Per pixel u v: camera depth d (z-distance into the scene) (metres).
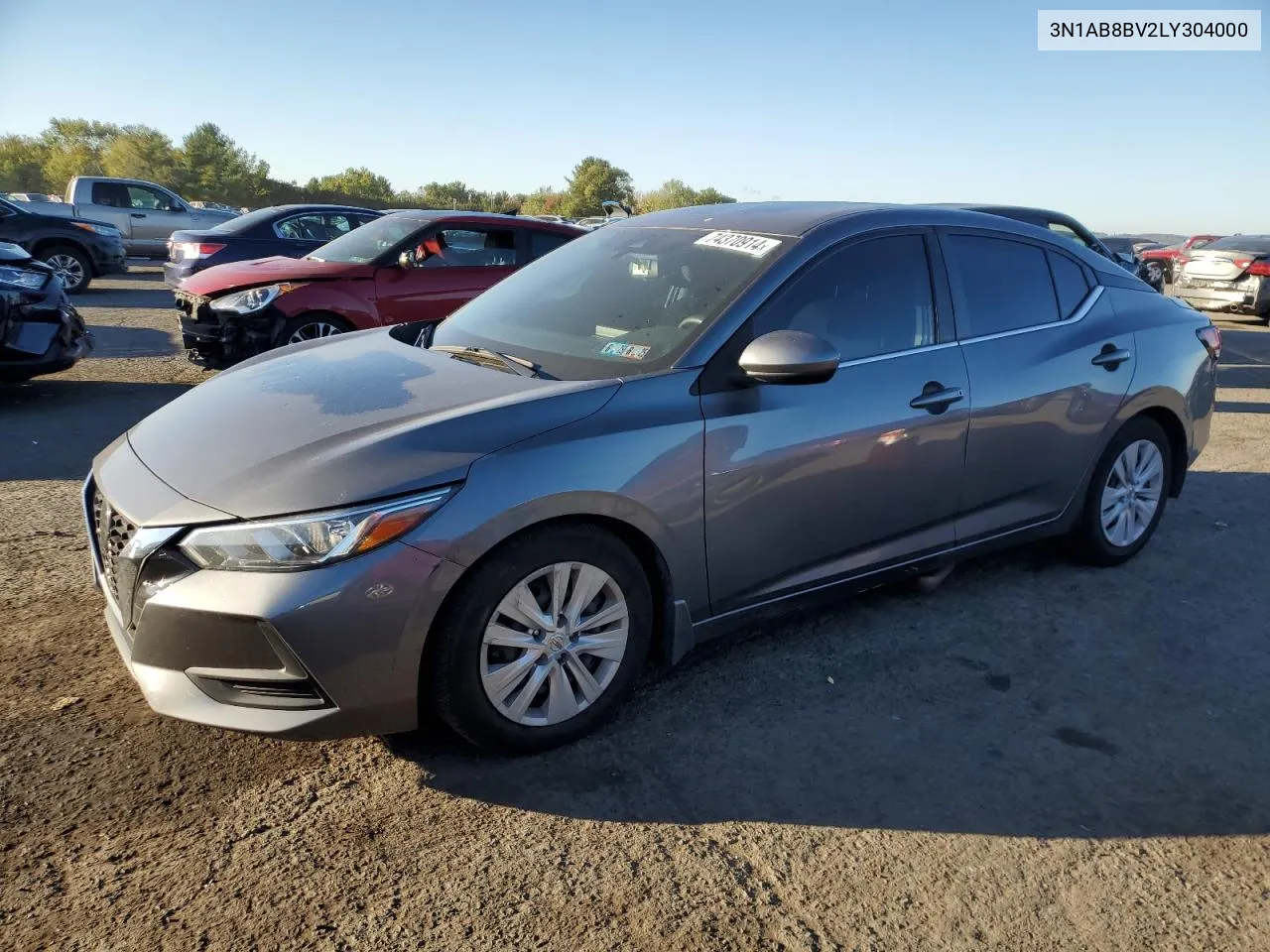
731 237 3.50
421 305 7.82
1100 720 3.10
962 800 2.65
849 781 2.72
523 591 2.65
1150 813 2.62
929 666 3.41
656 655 3.09
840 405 3.20
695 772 2.74
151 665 2.49
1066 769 2.82
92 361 9.09
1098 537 4.26
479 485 2.52
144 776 2.61
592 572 2.77
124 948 2.03
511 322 3.59
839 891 2.29
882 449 3.30
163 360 9.31
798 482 3.12
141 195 20.11
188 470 2.62
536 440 2.64
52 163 86.62
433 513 2.46
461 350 3.39
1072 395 3.89
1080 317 4.05
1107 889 2.33
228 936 2.08
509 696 2.70
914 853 2.43
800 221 3.49
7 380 7.14
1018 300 3.88
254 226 10.75
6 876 2.22
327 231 11.28
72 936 2.05
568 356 3.19
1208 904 2.28
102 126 93.62
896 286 3.49
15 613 3.53
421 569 2.44
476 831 2.45
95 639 3.36
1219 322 16.23
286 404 2.95
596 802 2.59
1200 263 16.03
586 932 2.13
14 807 2.45
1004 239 3.91
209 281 7.53
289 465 2.53
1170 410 4.34
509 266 8.26
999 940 2.15
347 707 2.45
